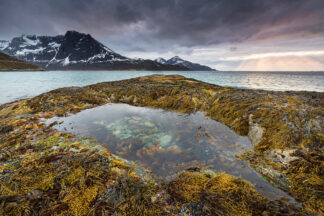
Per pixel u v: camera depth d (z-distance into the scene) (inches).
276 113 291.9
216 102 472.7
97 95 628.7
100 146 241.9
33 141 260.7
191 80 964.0
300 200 146.2
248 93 499.8
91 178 161.9
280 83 1711.4
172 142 269.6
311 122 241.3
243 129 310.5
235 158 218.7
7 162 195.6
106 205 134.9
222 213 127.0
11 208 124.3
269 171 186.7
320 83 1775.3
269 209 129.0
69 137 283.1
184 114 446.6
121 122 372.8
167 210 133.8
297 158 192.1
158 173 189.0
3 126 316.8
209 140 276.8
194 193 148.3
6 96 772.0
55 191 145.6
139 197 143.3
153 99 600.7
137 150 242.8
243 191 148.9
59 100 513.3
